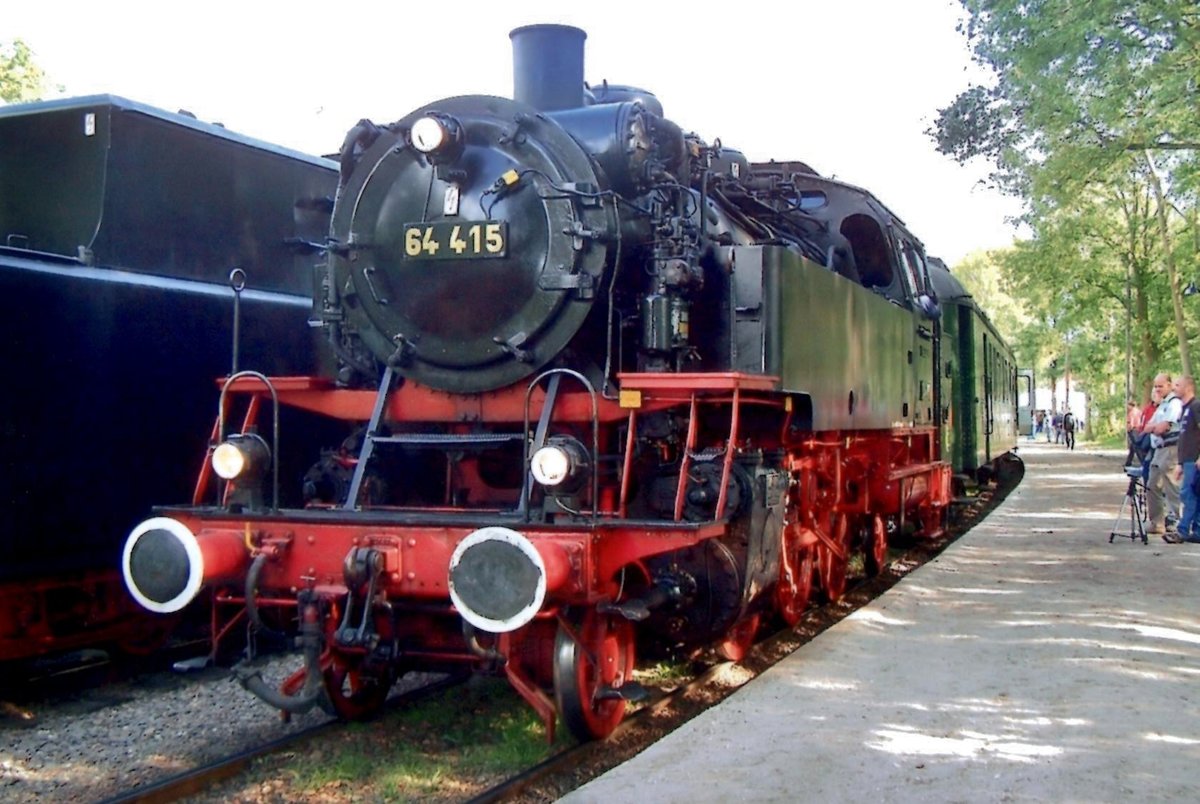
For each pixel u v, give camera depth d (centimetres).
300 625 557
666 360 648
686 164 711
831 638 755
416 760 562
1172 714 573
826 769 490
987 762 498
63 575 791
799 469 828
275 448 615
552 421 639
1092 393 6431
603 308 650
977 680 645
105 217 855
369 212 684
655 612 639
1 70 2538
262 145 996
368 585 549
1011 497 1991
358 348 714
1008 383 2691
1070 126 1822
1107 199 3275
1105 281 3791
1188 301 3534
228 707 698
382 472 671
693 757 508
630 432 593
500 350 643
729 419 704
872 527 1124
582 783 529
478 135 664
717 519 583
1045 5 1666
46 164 881
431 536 552
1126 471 1341
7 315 733
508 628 505
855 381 905
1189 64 1662
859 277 1091
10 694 749
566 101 741
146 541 550
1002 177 2016
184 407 859
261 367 928
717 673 728
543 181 639
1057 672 661
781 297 698
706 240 705
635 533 548
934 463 1345
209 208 946
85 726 660
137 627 861
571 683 555
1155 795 456
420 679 737
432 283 657
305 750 588
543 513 566
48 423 761
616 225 634
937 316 1335
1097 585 974
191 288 873
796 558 846
